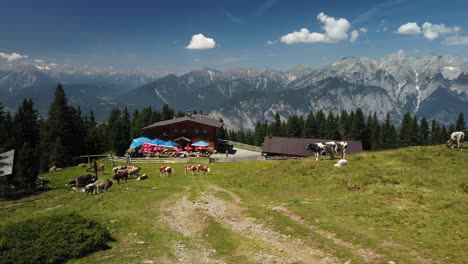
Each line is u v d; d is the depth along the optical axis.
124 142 85.62
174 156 76.94
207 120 98.38
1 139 81.25
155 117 138.50
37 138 95.69
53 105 88.69
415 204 21.88
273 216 22.17
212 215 24.30
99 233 18.39
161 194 34.31
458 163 30.98
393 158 35.69
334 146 41.50
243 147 107.31
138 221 23.77
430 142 136.25
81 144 91.75
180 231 21.41
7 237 16.98
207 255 16.91
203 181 43.12
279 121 147.75
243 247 17.48
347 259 15.20
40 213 29.62
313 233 18.64
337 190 27.72
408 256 14.95
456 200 21.48
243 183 37.88
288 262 15.34
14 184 48.66
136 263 15.75
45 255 15.76
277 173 38.50
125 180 46.31
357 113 138.00
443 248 15.49
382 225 18.91
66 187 47.91
